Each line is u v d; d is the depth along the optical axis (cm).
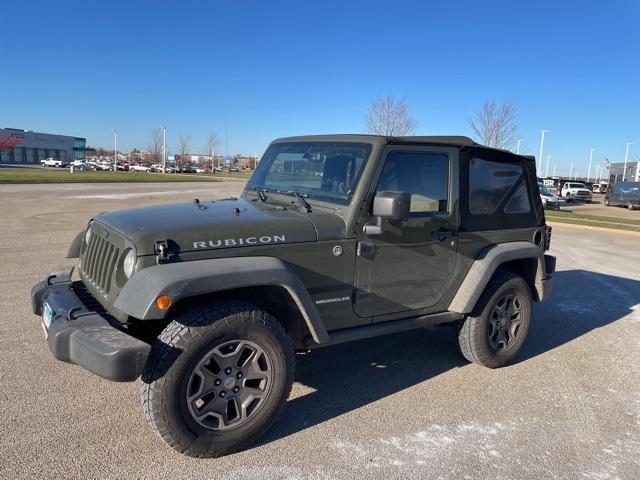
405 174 376
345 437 335
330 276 347
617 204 3638
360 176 356
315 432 339
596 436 349
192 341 284
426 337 537
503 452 325
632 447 337
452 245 410
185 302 309
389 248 371
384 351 494
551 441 341
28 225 1256
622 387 432
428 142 387
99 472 285
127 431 328
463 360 477
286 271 309
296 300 314
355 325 370
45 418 341
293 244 330
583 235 1602
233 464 299
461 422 361
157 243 291
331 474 294
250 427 310
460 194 412
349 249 352
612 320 632
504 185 452
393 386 416
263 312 309
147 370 284
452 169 405
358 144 371
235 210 346
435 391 409
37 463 291
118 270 304
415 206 384
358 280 361
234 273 290
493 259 425
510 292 453
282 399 320
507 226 456
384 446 326
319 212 362
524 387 424
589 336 567
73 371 413
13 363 424
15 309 564
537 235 484
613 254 1195
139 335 319
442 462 311
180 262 294
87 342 273
